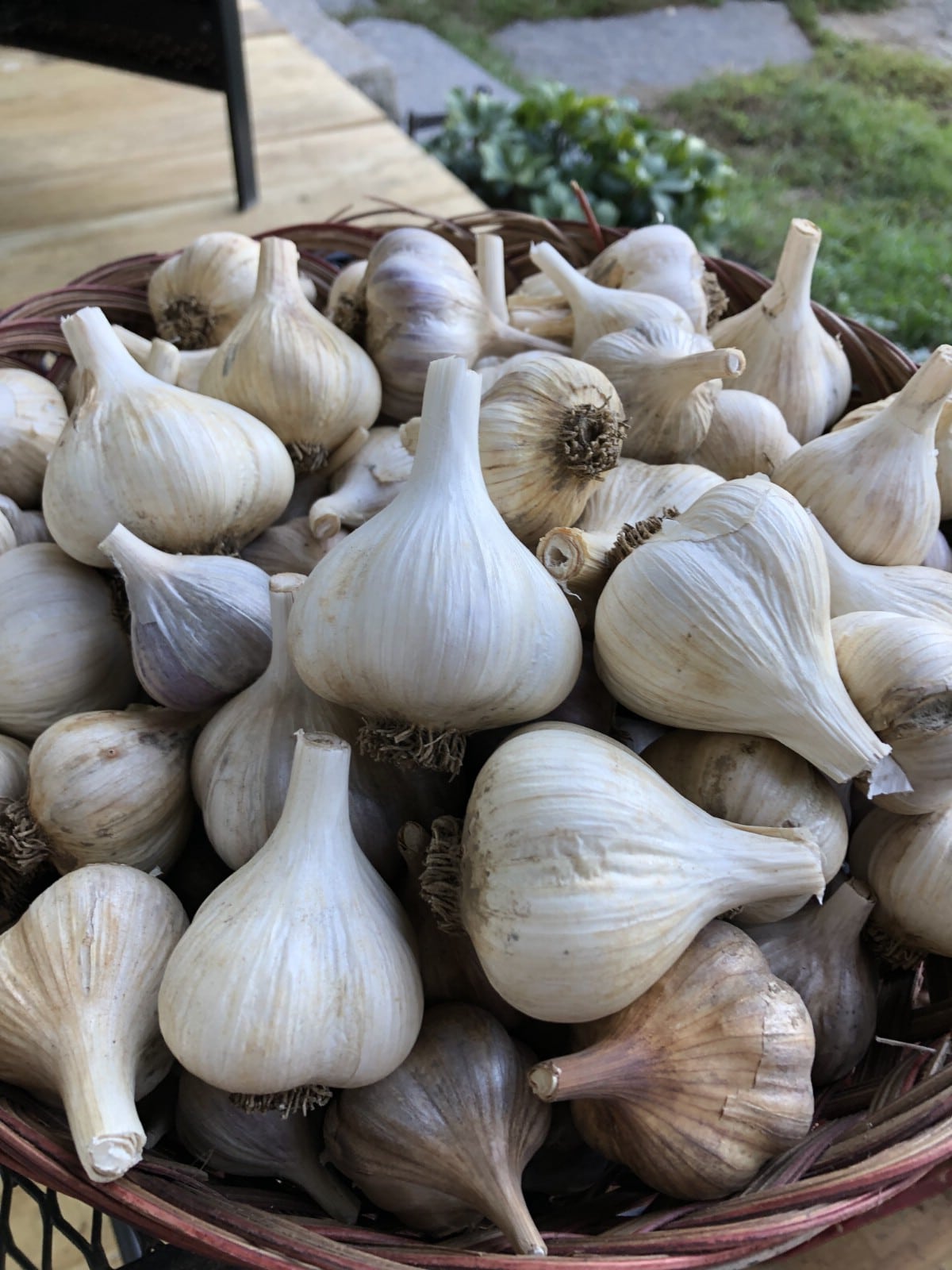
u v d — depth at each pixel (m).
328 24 0.95
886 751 0.22
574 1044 0.23
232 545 0.29
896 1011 0.28
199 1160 0.24
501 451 0.27
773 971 0.25
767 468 0.33
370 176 0.65
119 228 0.60
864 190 0.87
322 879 0.21
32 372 0.37
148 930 0.23
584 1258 0.19
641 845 0.21
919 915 0.25
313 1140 0.24
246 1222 0.20
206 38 0.56
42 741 0.25
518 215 0.44
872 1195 0.21
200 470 0.27
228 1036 0.20
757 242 0.81
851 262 0.78
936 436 0.33
